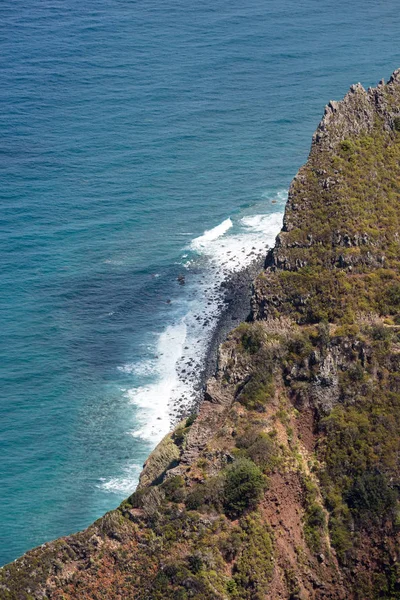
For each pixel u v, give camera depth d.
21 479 98.69
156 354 118.06
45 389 112.81
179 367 114.75
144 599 55.53
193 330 122.19
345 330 71.81
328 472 64.81
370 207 84.31
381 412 67.31
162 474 70.38
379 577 60.03
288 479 63.16
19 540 91.06
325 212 83.44
